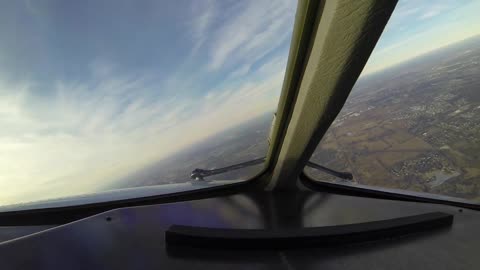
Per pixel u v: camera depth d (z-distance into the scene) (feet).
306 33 1.13
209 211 1.79
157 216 1.48
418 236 1.25
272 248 1.16
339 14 0.91
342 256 1.13
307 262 1.11
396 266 1.07
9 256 1.05
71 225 1.27
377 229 1.23
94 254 1.12
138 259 1.11
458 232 1.29
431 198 1.92
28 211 2.04
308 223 1.76
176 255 1.13
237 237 1.17
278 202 2.16
